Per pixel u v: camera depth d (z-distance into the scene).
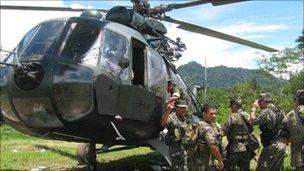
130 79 6.79
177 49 8.68
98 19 7.01
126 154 11.73
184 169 6.35
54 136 6.95
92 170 8.45
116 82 6.51
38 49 6.49
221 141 6.73
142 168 8.88
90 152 8.41
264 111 7.27
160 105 7.52
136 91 6.83
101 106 6.28
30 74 6.25
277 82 36.16
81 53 6.44
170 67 8.35
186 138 6.26
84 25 6.74
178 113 6.60
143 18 7.98
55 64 6.30
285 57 36.31
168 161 7.30
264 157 7.34
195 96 9.08
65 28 6.67
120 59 6.63
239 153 7.19
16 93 6.36
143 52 7.31
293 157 7.09
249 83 31.64
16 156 10.97
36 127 6.53
